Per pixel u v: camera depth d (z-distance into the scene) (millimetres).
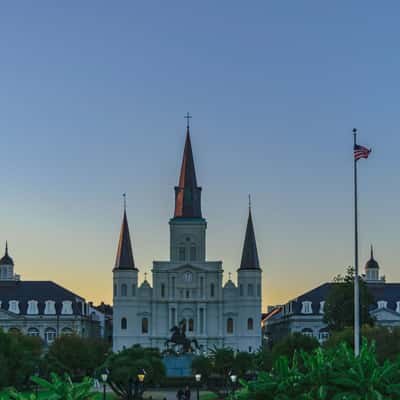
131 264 181250
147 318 181875
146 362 87250
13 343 95812
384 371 38250
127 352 89375
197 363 111688
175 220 184250
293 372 38844
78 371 145625
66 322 183500
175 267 182625
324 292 190500
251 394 38781
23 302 184125
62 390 39156
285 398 37844
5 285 186875
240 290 182125
